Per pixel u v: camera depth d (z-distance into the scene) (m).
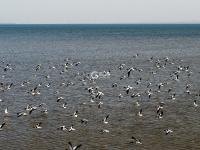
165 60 137.75
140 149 52.41
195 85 95.25
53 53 178.00
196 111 70.56
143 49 195.75
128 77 107.06
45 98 82.00
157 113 68.56
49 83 97.94
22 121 64.88
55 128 61.03
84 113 69.50
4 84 97.06
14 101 79.44
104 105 75.19
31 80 103.75
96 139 56.09
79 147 53.06
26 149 52.75
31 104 76.62
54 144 54.44
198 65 130.25
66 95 84.69
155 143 54.47
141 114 67.69
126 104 75.94
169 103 76.81
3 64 136.25
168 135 57.56
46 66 130.88
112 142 54.91
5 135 58.12
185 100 79.31
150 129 60.19
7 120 65.50
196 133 58.31
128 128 60.72
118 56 162.50
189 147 53.06
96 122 63.91
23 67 128.88
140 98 81.00
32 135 58.09
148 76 108.88
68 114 68.94
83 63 138.62
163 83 96.81
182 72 114.69
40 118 66.50
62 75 111.81
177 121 64.25
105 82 99.94
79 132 59.12
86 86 94.62
